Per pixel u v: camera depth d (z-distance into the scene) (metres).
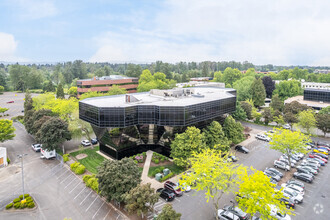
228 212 34.09
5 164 52.16
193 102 59.06
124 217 34.22
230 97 69.62
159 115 53.84
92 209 36.34
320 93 100.31
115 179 34.56
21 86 184.12
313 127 71.06
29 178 46.66
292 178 46.88
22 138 72.50
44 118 64.19
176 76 198.88
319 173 49.34
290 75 180.50
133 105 54.59
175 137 52.16
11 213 35.47
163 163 54.03
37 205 37.53
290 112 81.69
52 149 55.41
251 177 29.02
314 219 34.03
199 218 34.09
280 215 33.78
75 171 48.75
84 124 62.75
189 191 41.88
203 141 52.78
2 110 101.38
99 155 59.09
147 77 139.50
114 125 52.16
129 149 57.78
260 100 114.19
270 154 59.31
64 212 35.62
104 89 119.00
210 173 31.72
